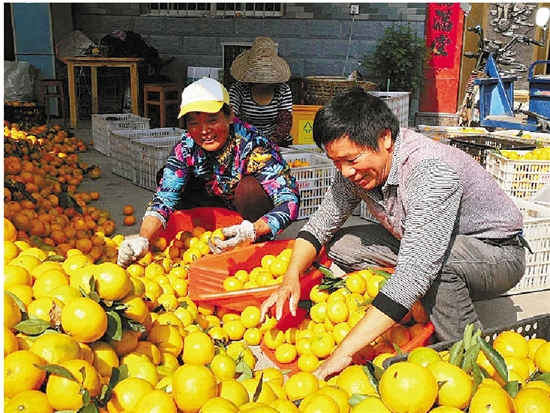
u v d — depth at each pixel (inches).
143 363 78.9
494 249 108.9
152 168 255.4
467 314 106.8
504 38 426.9
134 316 83.4
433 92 418.0
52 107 459.2
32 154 260.4
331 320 111.4
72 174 268.1
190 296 129.2
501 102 356.2
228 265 136.5
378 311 90.5
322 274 125.6
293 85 356.8
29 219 148.8
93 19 449.1
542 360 85.7
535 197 175.3
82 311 73.2
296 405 78.8
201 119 136.5
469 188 106.3
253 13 425.1
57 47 445.4
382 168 97.0
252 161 149.9
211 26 432.8
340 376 82.9
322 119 93.4
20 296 82.0
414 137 99.3
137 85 397.1
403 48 392.2
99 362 76.4
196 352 90.6
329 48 416.8
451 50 411.2
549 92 329.1
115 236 181.6
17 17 430.6
